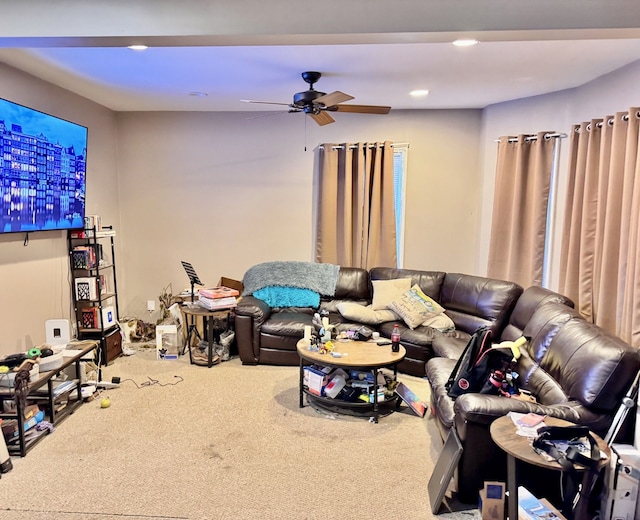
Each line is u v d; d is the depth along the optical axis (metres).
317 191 4.94
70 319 4.04
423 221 4.95
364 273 4.72
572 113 3.86
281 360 4.10
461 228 4.93
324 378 3.17
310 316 4.39
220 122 4.91
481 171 4.75
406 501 2.23
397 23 2.03
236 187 5.01
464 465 2.16
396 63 3.11
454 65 3.17
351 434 2.88
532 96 4.15
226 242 5.09
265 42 2.16
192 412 3.16
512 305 3.87
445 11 2.01
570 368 2.33
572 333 2.52
